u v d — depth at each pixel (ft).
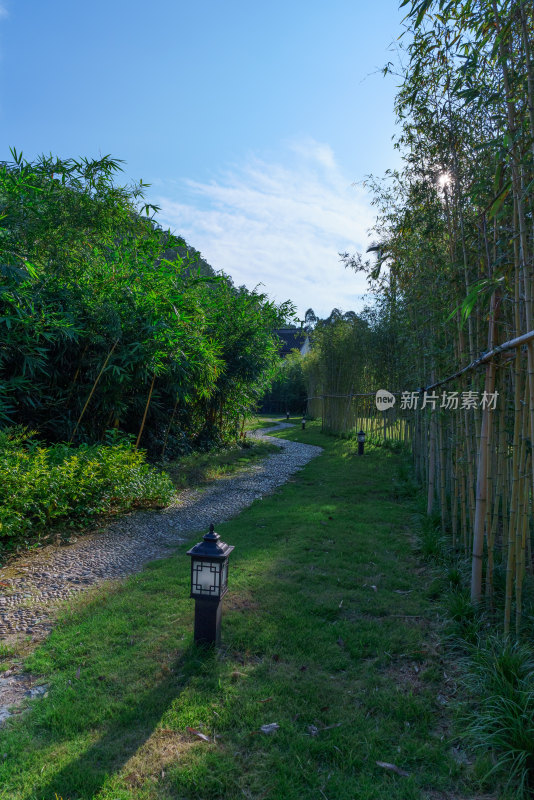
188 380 28.35
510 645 8.38
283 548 15.26
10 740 6.95
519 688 7.28
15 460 15.97
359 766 6.52
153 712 7.52
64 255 22.57
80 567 14.16
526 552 11.78
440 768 6.48
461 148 12.80
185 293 27.20
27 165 21.08
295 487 26.45
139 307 23.18
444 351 15.01
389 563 14.03
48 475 16.22
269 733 7.06
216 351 32.91
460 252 13.46
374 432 47.73
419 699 7.84
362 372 49.80
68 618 10.80
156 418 31.01
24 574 13.43
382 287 31.60
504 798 5.96
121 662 8.90
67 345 21.54
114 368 21.81
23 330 19.19
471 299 8.41
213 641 9.13
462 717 7.38
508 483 11.89
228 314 39.37
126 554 15.52
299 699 7.84
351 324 49.93
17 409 21.29
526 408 8.96
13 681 8.55
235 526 18.35
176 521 19.66
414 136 15.28
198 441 38.68
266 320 42.39
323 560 14.20
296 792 6.03
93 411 24.29
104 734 7.06
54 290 21.16
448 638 9.62
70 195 22.24
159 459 30.91
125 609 11.16
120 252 24.52
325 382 58.13
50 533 16.63
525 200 8.93
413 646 9.50
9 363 20.02
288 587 12.18
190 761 6.54
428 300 16.30
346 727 7.22
